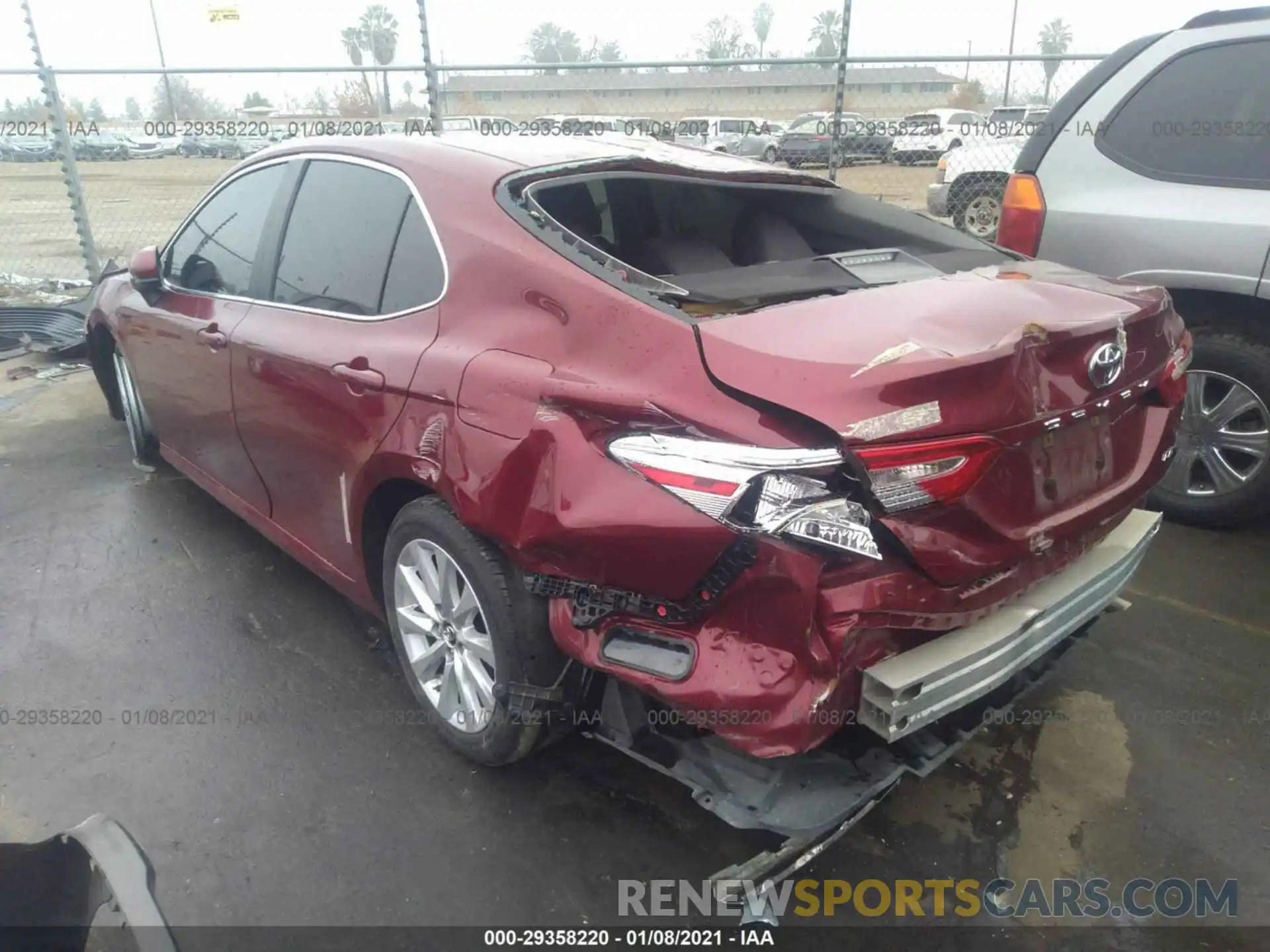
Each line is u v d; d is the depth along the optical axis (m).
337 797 2.57
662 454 1.88
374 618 3.45
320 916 2.20
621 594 2.00
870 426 1.77
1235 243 3.64
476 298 2.40
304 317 2.95
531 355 2.20
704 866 2.35
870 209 3.36
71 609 3.50
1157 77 3.89
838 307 2.15
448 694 2.63
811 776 2.08
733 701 1.86
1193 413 4.01
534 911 2.22
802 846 2.14
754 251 3.30
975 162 9.17
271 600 3.57
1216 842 2.45
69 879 1.69
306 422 2.87
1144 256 3.87
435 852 2.39
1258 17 3.68
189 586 3.67
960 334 2.00
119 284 4.57
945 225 3.28
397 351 2.51
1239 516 3.98
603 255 2.33
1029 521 2.07
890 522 1.82
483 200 2.53
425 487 2.54
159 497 4.50
